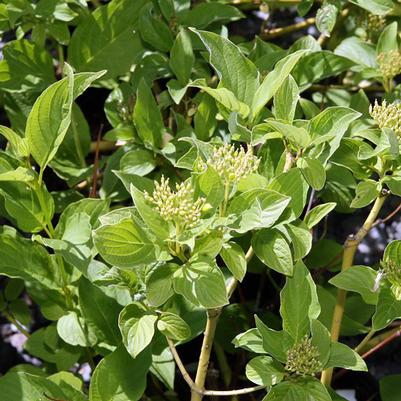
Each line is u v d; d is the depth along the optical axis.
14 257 1.10
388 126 1.03
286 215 1.01
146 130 1.17
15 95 1.25
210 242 0.98
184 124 1.18
